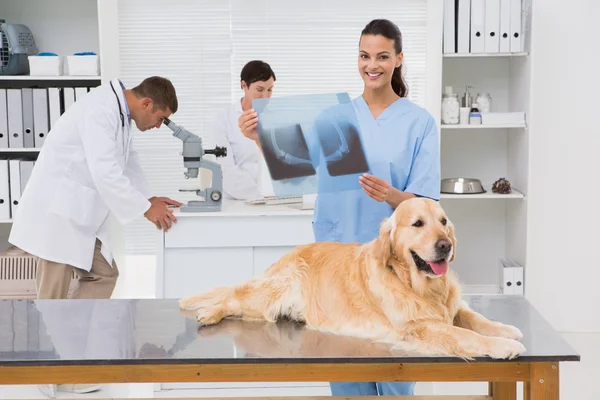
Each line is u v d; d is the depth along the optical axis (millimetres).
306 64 4449
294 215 3688
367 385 2609
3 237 4770
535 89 4461
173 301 2295
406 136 2479
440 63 4238
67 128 3465
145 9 4375
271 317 2061
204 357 1831
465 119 4352
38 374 1876
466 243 4805
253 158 4227
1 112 4297
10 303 2307
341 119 2363
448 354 1812
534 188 4523
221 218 3682
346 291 1988
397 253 1920
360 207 2494
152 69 4430
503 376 1861
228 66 4441
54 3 4625
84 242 3514
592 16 4402
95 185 3473
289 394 3641
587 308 4570
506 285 4430
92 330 2051
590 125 4477
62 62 4414
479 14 4227
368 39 2422
